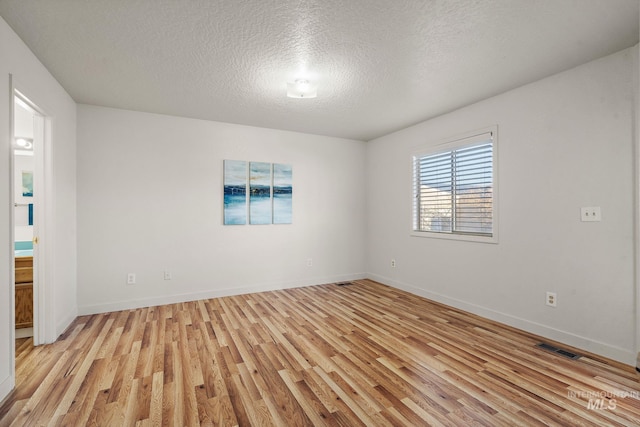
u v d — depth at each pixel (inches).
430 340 105.4
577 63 97.4
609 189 92.0
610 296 92.0
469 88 116.9
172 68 101.5
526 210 113.2
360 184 203.3
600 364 88.2
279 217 175.9
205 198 156.6
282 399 72.2
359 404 70.3
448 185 147.3
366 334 110.7
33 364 88.0
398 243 177.3
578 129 98.8
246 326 118.3
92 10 72.2
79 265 130.9
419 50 90.2
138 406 69.2
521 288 115.2
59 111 111.3
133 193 141.3
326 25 78.6
